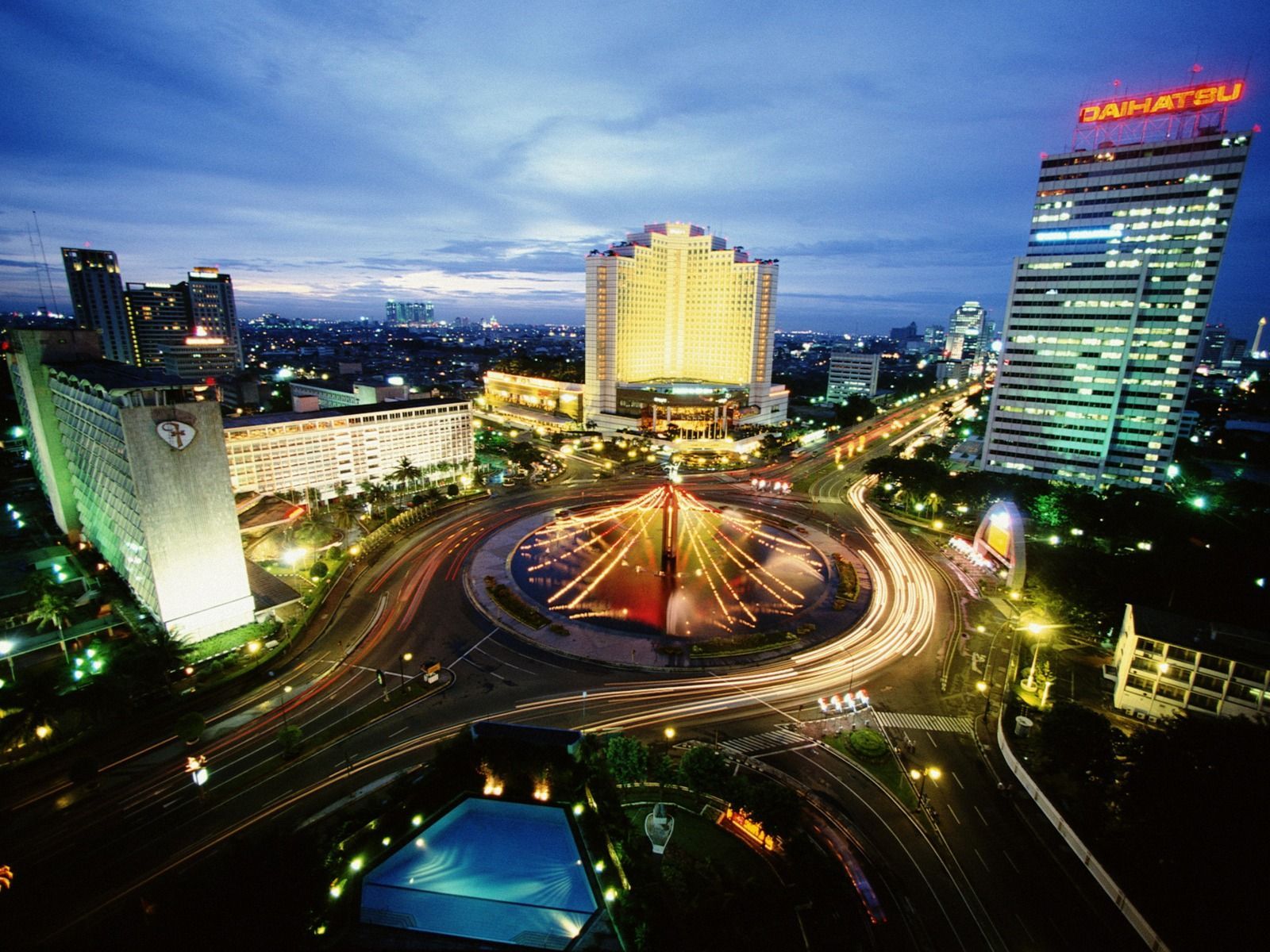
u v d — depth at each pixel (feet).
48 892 185.88
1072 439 554.05
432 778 222.28
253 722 264.11
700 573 420.77
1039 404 564.30
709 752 216.74
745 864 195.72
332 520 480.23
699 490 616.80
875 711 276.62
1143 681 268.21
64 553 404.77
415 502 520.42
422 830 208.33
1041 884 193.26
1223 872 171.63
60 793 224.53
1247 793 180.45
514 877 192.03
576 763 226.17
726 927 169.89
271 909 160.66
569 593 385.70
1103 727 221.66
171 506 301.02
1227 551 385.09
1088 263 524.11
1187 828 181.98
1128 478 542.57
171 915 157.89
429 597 376.68
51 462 415.85
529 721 266.57
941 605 376.48
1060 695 285.02
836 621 355.56
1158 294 507.30
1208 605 324.60
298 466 517.14
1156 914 175.22
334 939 172.04
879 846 205.67
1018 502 501.56
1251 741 193.77
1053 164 531.09
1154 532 420.36
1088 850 198.29
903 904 184.55
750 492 613.93
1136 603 323.57
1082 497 469.98
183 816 214.48
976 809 222.89
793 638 334.03
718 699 283.79
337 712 270.67
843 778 236.43
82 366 402.52
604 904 184.44
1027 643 331.98
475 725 238.27
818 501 586.45
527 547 459.32
